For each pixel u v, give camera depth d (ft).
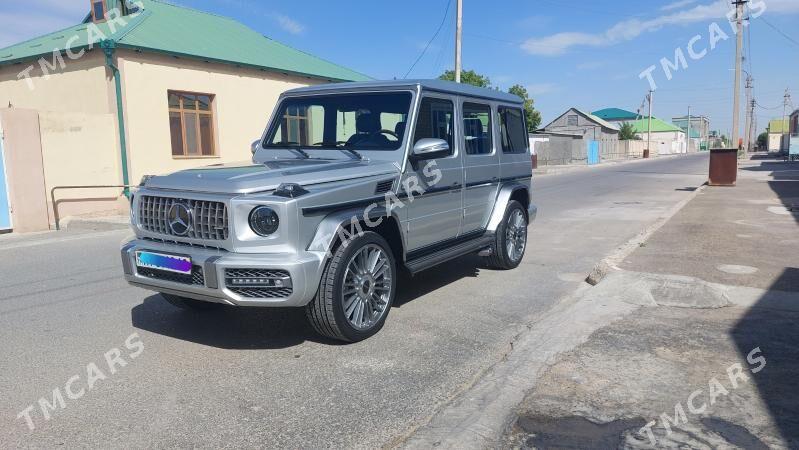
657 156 237.25
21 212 40.22
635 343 15.10
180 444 10.87
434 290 21.84
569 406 11.82
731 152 64.80
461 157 20.61
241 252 14.01
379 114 18.48
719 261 24.22
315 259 14.29
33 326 18.06
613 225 39.47
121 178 47.88
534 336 16.06
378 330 16.70
